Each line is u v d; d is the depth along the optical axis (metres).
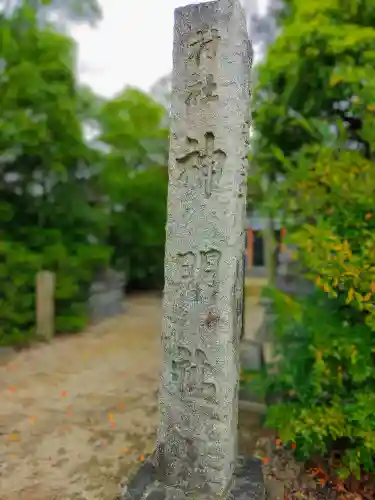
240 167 1.86
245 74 1.89
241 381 3.26
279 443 2.72
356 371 2.12
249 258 8.30
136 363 4.71
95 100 8.74
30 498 2.24
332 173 2.27
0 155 5.43
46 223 6.05
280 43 3.17
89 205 6.66
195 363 1.85
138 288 10.95
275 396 3.16
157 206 10.33
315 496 2.22
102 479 2.43
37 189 5.93
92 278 6.82
